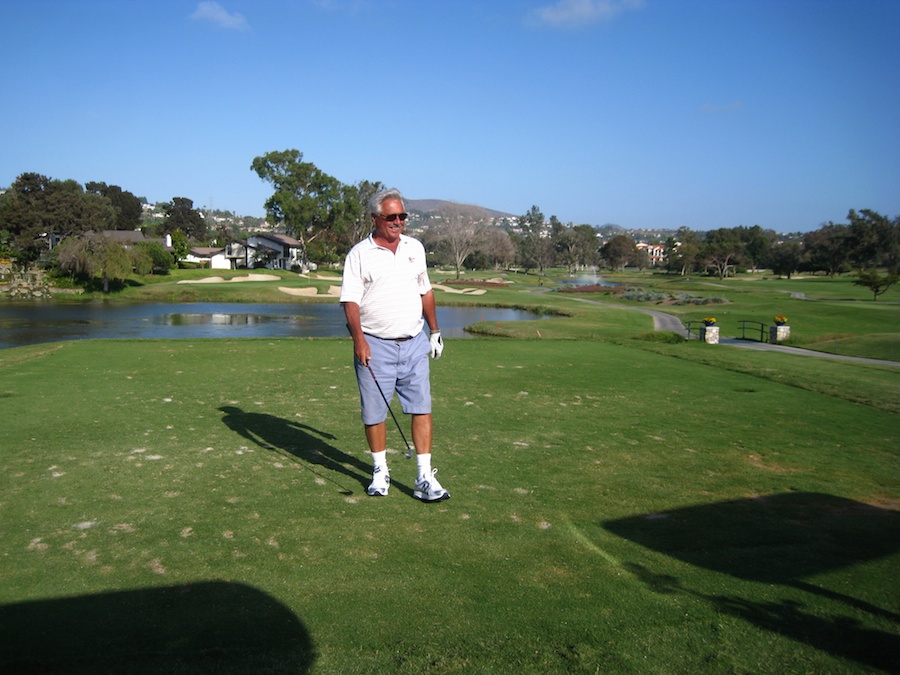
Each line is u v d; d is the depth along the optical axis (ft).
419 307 15.30
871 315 131.85
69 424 22.29
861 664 8.55
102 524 13.25
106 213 381.19
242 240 349.82
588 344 54.08
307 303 176.45
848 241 338.13
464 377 34.32
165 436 20.70
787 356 51.39
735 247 376.27
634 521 13.79
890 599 10.37
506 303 173.58
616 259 495.41
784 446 20.71
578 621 9.59
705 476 17.24
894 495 15.88
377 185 347.36
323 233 328.90
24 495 14.98
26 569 11.15
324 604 10.00
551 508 14.52
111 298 183.42
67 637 8.98
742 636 9.21
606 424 23.48
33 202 290.15
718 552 12.19
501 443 20.40
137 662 8.38
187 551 11.94
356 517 13.79
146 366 37.06
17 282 189.26
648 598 10.34
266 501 14.71
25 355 41.19
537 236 497.46
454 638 9.08
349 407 25.73
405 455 18.90
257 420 23.20
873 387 33.40
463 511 14.24
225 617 9.57
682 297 173.06
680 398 29.22
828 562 11.80
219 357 41.50
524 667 8.41
